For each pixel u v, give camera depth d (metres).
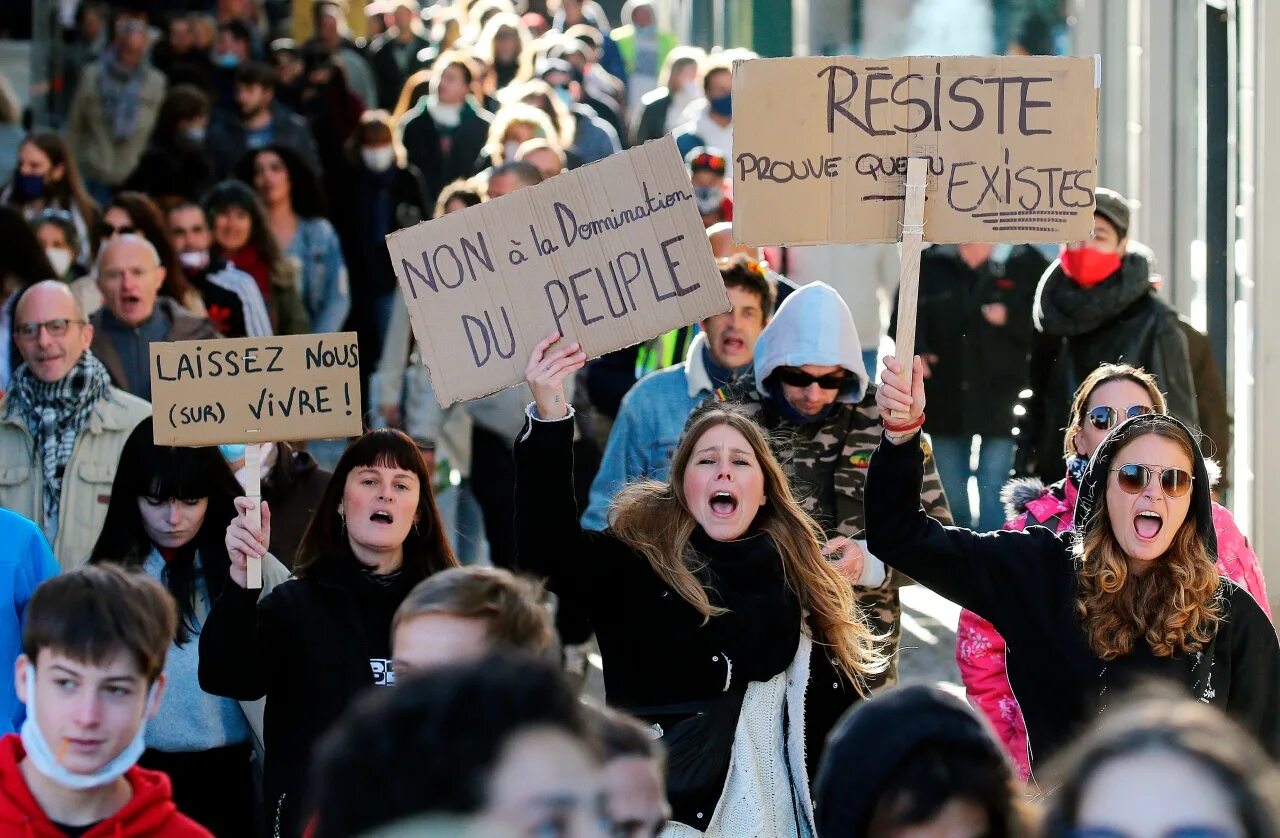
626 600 13.38
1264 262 25.31
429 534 14.23
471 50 44.38
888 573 16.81
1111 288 22.23
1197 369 22.47
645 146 13.77
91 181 43.47
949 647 25.39
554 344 13.77
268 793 13.48
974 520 26.70
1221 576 12.83
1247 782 6.52
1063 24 38.72
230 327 27.75
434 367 13.82
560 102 39.19
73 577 10.24
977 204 13.49
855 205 13.53
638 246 13.83
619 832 7.41
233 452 17.92
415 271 13.83
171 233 27.80
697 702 13.13
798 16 52.09
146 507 15.54
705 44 64.69
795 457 17.33
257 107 37.81
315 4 50.75
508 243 13.83
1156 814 6.48
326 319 32.12
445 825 5.96
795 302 17.28
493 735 6.05
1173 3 31.61
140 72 43.47
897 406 12.80
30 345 18.83
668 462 19.39
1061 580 12.75
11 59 61.16
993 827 7.87
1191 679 12.48
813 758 13.57
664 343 24.06
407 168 34.72
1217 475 15.88
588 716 6.37
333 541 14.03
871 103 13.46
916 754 7.86
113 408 19.16
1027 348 26.14
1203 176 29.89
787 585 13.46
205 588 15.59
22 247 25.38
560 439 13.43
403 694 6.20
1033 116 13.45
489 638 9.83
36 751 10.04
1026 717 12.87
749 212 13.55
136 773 10.33
